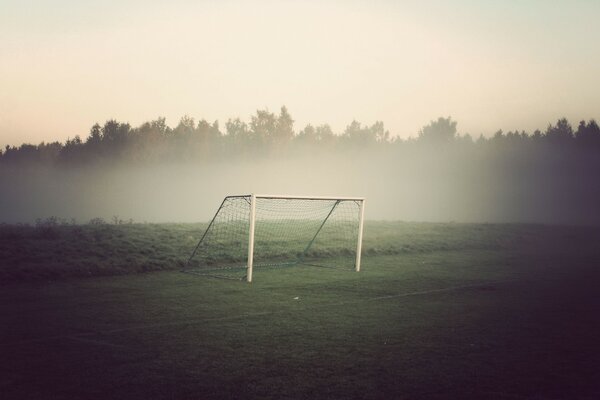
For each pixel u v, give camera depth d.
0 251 15.06
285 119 96.56
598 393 6.30
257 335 8.66
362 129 110.88
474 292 13.88
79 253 16.23
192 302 11.39
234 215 19.97
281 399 5.82
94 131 94.69
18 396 5.77
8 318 9.50
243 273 16.12
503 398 6.07
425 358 7.59
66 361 7.07
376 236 26.78
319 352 7.73
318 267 18.22
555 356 7.88
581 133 100.50
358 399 5.89
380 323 9.84
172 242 19.62
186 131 96.50
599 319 10.73
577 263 21.64
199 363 7.07
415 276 16.59
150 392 5.95
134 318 9.71
